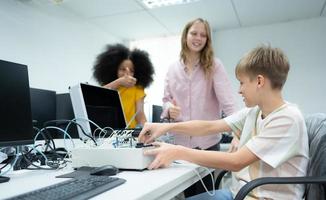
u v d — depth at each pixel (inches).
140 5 140.5
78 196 24.5
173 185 32.7
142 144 43.1
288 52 162.9
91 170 38.1
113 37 183.8
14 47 117.8
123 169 38.7
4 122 36.6
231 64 172.6
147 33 181.5
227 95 64.6
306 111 157.9
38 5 130.0
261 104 41.1
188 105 66.6
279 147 37.1
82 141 53.3
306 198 39.7
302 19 160.9
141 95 82.5
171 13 149.2
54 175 38.2
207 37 66.1
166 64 183.6
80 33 155.6
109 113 64.7
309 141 41.9
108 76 87.0
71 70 148.4
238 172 42.8
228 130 50.7
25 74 40.6
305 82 159.5
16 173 40.5
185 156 37.9
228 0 133.6
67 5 140.0
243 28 172.2
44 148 54.9
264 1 135.1
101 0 134.8
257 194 38.4
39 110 58.1
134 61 86.0
